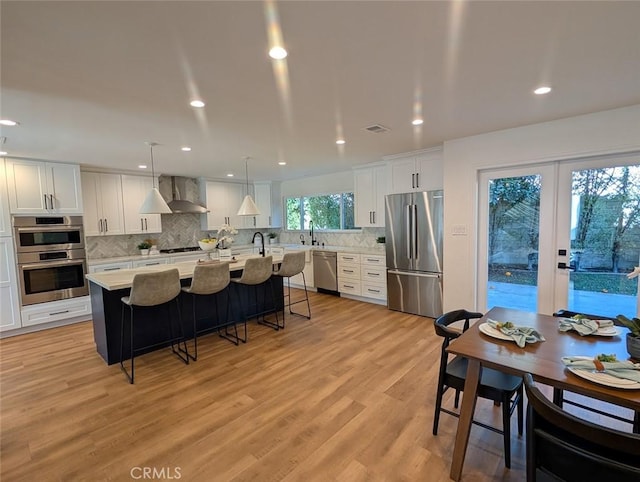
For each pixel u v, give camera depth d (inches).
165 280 115.4
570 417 43.0
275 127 121.6
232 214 272.4
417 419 86.1
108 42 62.7
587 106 105.7
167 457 73.6
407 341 140.0
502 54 71.4
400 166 184.1
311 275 246.4
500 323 74.9
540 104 103.1
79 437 81.0
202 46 65.4
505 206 139.5
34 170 167.0
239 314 167.6
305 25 59.0
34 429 84.4
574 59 74.0
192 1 50.9
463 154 145.1
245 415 88.8
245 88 86.2
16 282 161.2
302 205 281.6
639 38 65.2
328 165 211.3
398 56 71.5
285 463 71.2
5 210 158.4
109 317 122.2
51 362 126.0
